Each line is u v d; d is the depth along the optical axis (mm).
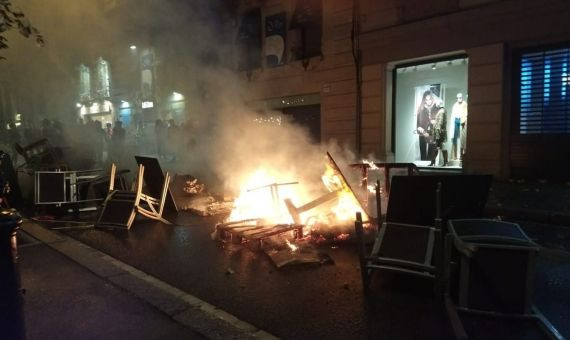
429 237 3875
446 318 3418
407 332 3197
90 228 7059
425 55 11984
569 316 3463
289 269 4715
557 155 9852
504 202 7660
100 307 3787
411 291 3988
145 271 4805
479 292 3412
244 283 4332
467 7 10977
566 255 4980
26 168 9969
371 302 3766
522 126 10383
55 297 4023
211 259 5195
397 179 4309
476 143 11023
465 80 12102
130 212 7020
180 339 3189
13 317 2486
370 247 5426
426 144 13031
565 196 7977
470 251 3301
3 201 6523
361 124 13820
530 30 10000
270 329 3303
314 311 3607
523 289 3316
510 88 10445
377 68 13211
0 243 2436
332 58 14547
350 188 5926
